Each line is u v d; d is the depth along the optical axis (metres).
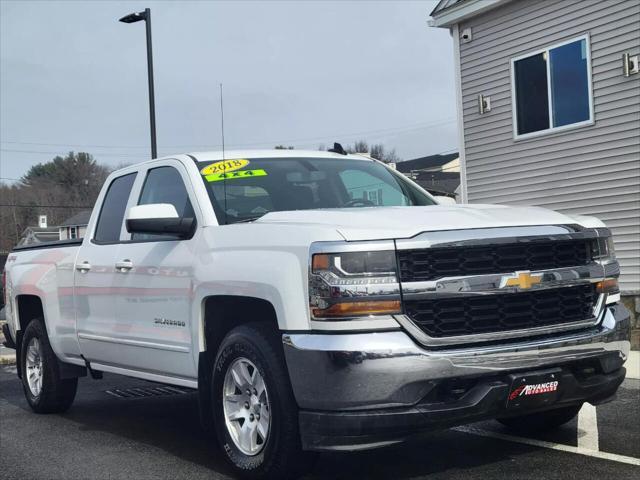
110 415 6.92
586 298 4.41
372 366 3.75
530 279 4.11
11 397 8.21
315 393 3.88
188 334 4.90
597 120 11.94
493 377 3.99
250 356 4.29
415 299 3.86
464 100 14.22
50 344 6.77
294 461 4.12
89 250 6.23
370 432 3.79
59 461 5.30
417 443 5.30
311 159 5.75
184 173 5.37
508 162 13.48
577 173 12.30
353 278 3.83
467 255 4.01
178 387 5.43
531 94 13.02
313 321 3.90
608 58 11.73
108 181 6.43
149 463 5.14
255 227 4.47
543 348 4.09
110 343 5.81
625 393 6.84
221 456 5.26
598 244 4.49
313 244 3.95
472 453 5.00
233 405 4.55
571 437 5.31
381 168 6.03
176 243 5.12
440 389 3.90
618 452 4.92
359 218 4.15
